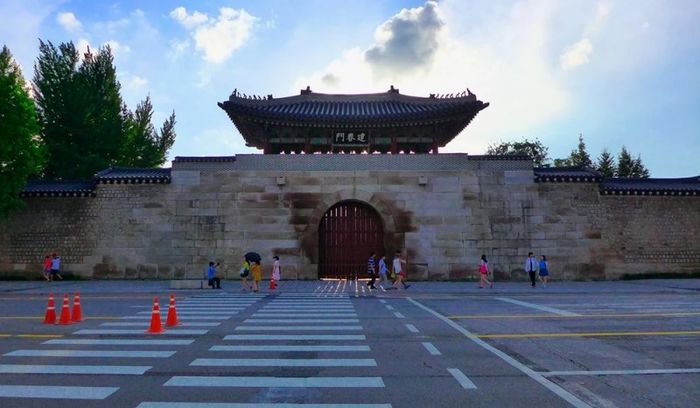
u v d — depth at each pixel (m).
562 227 29.75
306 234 29.41
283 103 34.88
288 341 10.29
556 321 13.19
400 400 6.26
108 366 8.06
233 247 29.30
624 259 29.77
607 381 7.18
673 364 8.27
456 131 33.69
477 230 29.55
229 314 14.63
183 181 29.78
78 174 41.56
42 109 41.97
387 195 29.78
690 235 30.20
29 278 29.16
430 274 29.12
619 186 30.39
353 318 13.78
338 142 32.72
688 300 18.75
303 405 6.05
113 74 47.53
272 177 29.84
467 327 12.18
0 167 27.14
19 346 9.73
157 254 29.27
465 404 6.09
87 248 29.36
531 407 5.98
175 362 8.36
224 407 5.96
